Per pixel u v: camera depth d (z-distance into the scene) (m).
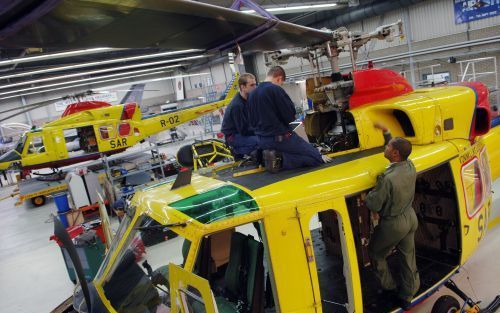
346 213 2.93
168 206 2.85
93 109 12.75
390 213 3.12
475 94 4.09
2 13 1.68
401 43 16.12
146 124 13.50
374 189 3.08
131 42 2.86
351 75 4.03
